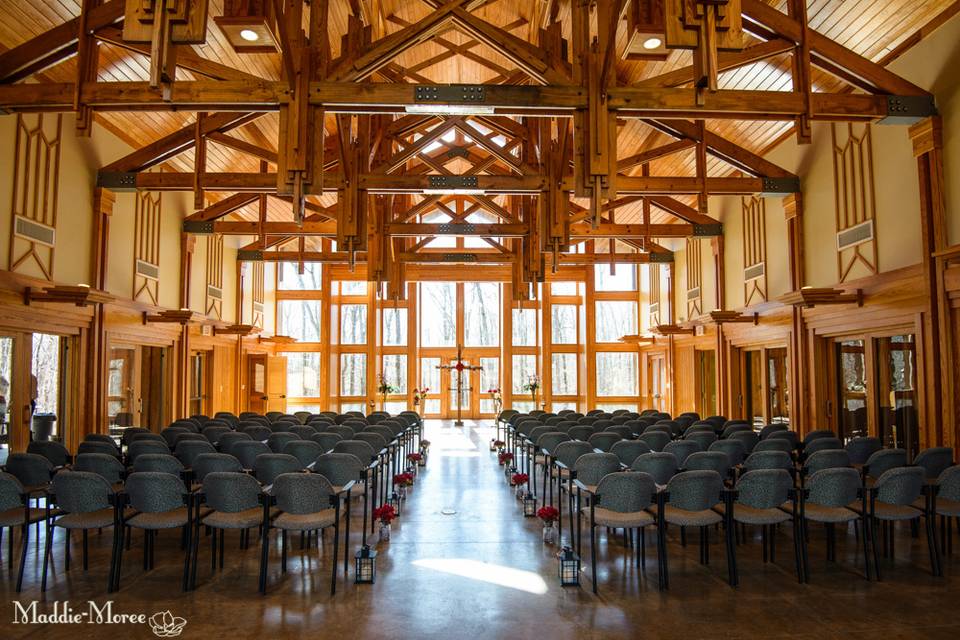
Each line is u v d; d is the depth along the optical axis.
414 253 14.83
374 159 10.75
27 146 7.88
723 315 11.32
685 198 14.21
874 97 6.86
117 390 10.25
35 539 5.66
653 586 4.55
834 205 9.12
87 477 4.39
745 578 4.71
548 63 7.10
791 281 10.11
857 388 9.11
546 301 19.17
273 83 5.92
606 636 3.72
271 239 14.97
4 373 7.62
